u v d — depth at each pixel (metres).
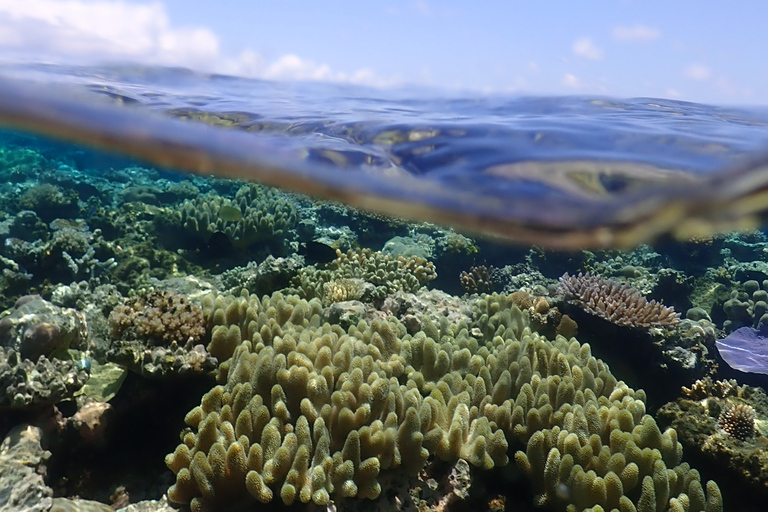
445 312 1.14
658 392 1.10
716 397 1.03
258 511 0.63
